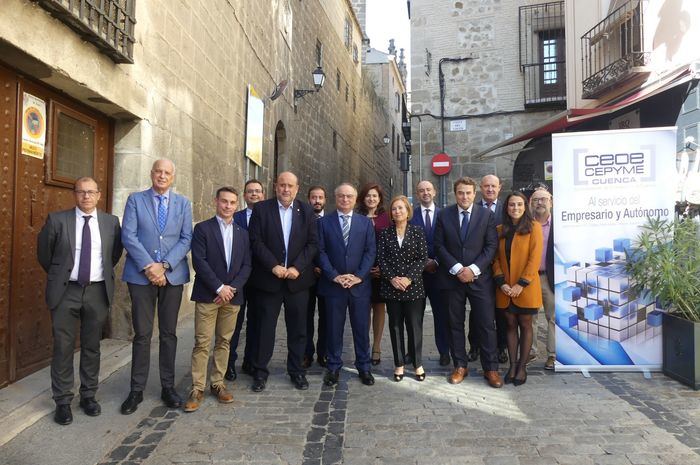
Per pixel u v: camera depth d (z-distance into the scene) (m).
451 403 4.01
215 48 7.71
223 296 3.92
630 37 7.86
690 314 4.36
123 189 5.46
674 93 6.66
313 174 14.97
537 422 3.61
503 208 4.54
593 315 4.67
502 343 5.16
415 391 4.30
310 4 14.51
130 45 4.94
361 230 4.52
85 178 3.67
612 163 4.61
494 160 11.78
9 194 4.02
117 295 5.46
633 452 3.14
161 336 3.93
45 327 4.50
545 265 4.92
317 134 15.39
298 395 4.21
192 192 6.91
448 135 12.01
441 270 4.61
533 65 11.26
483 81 11.88
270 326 4.35
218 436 3.41
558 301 4.68
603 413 3.75
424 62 12.16
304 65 13.98
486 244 4.46
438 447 3.25
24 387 4.01
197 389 3.94
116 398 4.00
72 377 3.60
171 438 3.37
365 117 23.50
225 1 8.12
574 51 9.80
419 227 4.63
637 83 7.55
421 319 4.63
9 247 4.04
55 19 3.94
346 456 3.14
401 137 36.56
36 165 4.33
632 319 4.65
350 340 6.09
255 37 9.91
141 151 5.46
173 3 6.15
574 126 8.91
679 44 6.71
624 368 4.66
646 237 4.46
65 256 3.55
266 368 4.39
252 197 5.15
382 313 5.18
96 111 5.16
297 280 4.35
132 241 3.77
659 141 4.57
